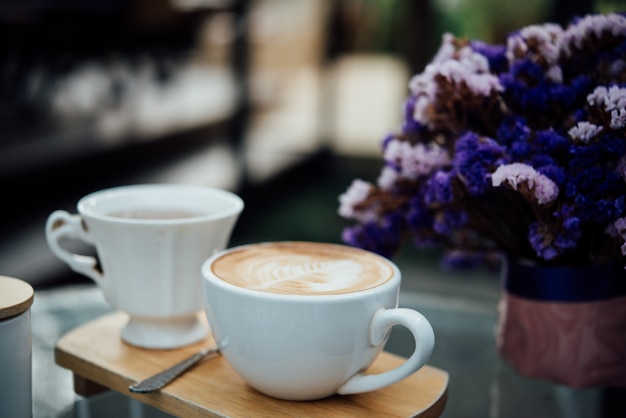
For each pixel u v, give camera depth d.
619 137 0.53
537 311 0.57
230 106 3.48
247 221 2.46
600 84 0.56
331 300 0.47
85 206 0.56
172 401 0.51
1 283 0.50
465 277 1.85
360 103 3.59
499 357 0.62
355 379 0.50
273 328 0.47
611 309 0.56
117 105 3.38
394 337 0.65
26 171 2.37
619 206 0.51
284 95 3.73
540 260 0.58
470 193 0.55
